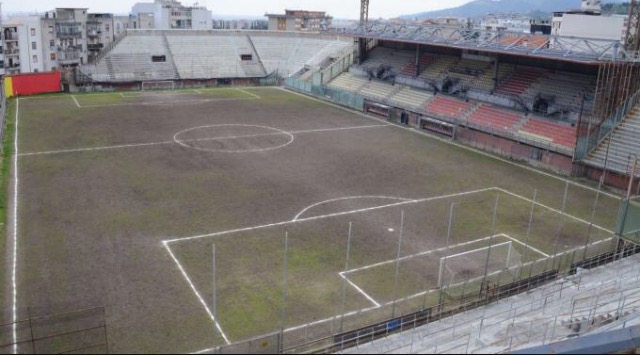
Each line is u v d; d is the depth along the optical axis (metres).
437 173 47.34
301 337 23.06
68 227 33.22
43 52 114.19
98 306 24.80
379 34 74.94
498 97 62.28
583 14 78.62
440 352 19.69
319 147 54.47
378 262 30.27
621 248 31.95
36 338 22.17
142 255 29.91
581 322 21.55
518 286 26.88
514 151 53.53
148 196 38.97
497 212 38.50
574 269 29.12
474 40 61.91
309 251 31.23
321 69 88.88
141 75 87.69
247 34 102.31
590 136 47.75
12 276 27.23
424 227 35.31
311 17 161.62
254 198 39.41
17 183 40.69
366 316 24.97
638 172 43.16
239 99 79.81
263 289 26.92
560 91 58.69
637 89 50.38
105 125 60.28
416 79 73.62
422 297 26.73
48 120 61.97
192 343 22.45
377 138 59.34
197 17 165.25
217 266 28.98
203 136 56.75
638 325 19.80
